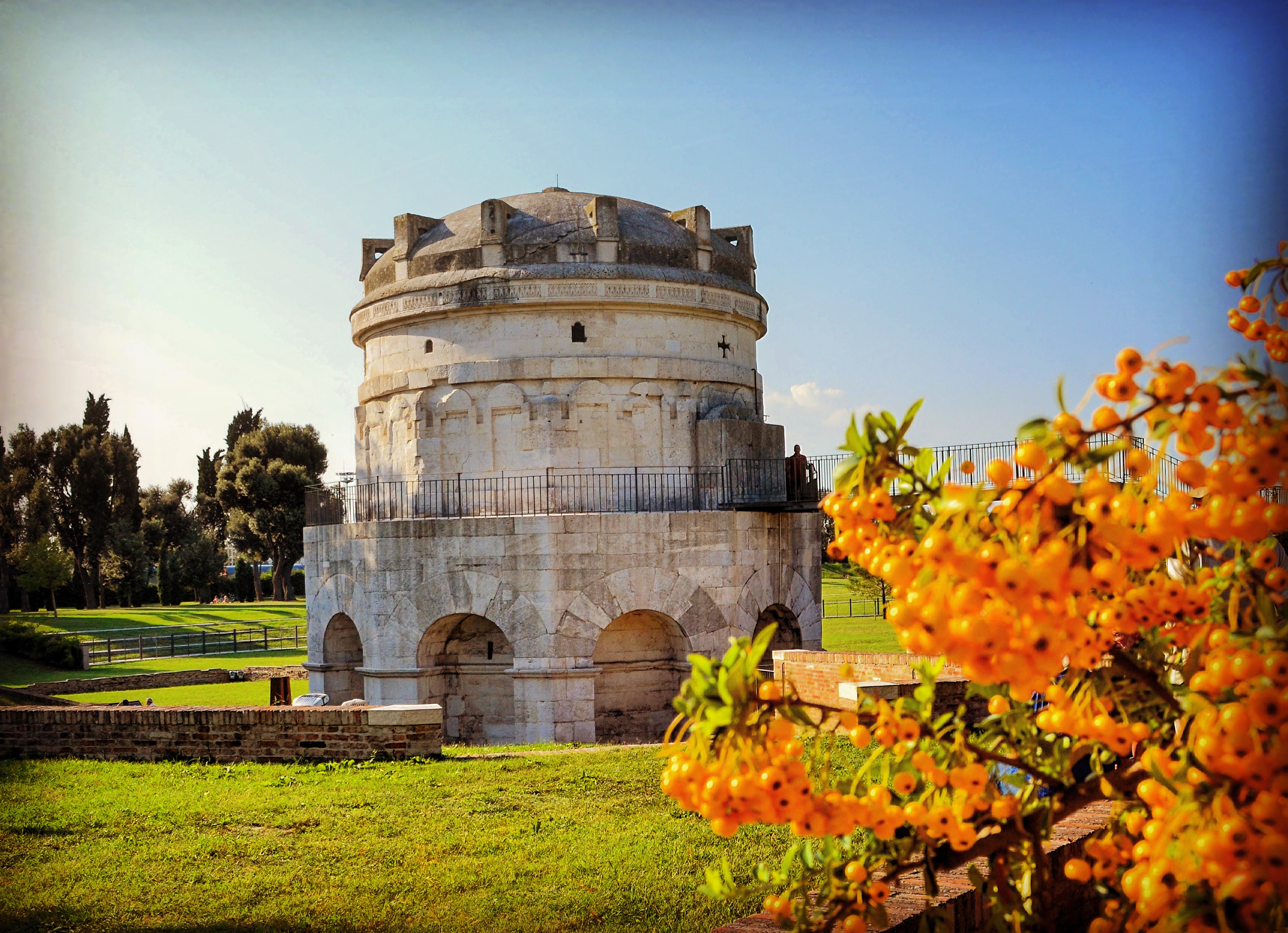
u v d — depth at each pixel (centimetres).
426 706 2234
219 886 1393
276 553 10850
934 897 547
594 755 2216
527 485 3456
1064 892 902
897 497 491
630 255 3569
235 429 12625
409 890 1370
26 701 3775
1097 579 421
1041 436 426
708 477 3566
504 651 3359
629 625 3347
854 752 1803
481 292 3491
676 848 1522
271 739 2180
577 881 1384
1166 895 430
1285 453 399
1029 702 559
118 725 2228
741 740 475
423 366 3638
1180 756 456
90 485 9831
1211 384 411
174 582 10825
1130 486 453
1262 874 392
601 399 3512
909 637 414
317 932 1238
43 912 1302
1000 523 428
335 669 3606
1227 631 473
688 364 3612
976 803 517
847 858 569
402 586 3272
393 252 3819
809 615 3588
